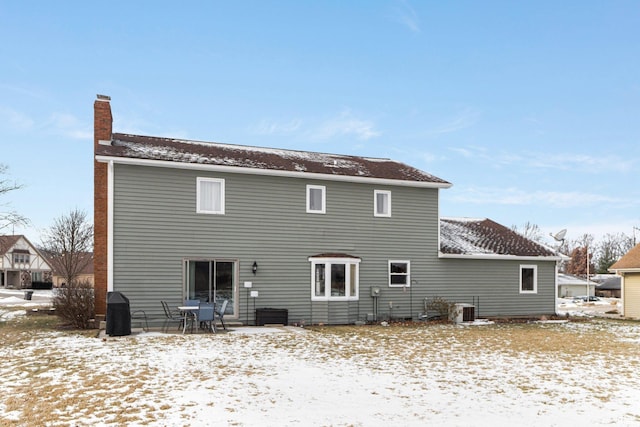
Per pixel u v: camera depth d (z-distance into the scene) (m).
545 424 7.90
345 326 21.20
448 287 24.42
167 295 19.11
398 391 9.72
